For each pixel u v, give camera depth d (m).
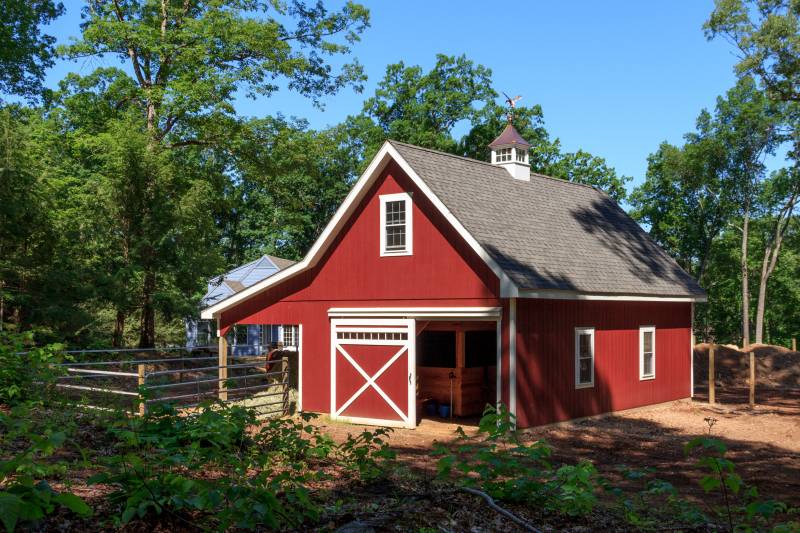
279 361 21.55
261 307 21.17
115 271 27.81
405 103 49.03
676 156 52.91
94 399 15.02
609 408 20.58
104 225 27.05
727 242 62.97
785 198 55.44
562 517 7.77
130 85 32.12
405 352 18.48
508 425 7.76
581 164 51.25
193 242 29.16
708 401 25.06
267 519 5.88
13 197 22.83
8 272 22.86
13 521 3.53
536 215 21.45
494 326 19.73
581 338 19.72
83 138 31.27
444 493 8.36
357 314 19.38
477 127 47.78
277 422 9.62
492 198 20.41
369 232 19.55
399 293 18.84
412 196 18.81
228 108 31.66
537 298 17.62
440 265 18.20
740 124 50.59
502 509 7.15
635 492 11.38
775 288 63.53
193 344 48.38
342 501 7.80
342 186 57.88
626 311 21.69
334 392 19.62
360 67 35.25
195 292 32.41
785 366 34.00
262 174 35.03
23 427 7.34
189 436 7.98
